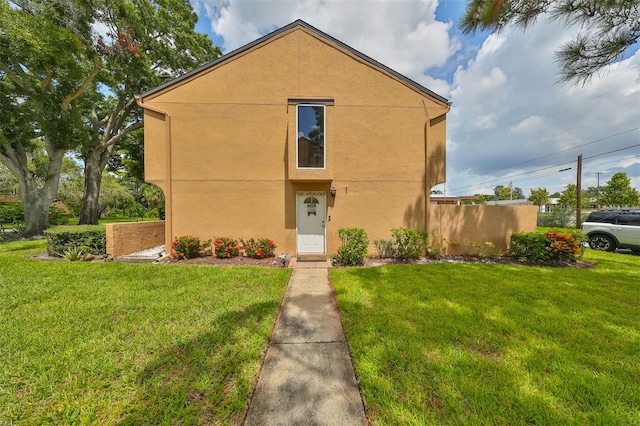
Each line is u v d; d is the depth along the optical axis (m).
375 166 7.76
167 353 2.55
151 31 12.37
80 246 6.91
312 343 2.83
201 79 7.45
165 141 7.39
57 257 6.97
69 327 3.06
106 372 2.26
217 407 1.91
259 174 7.60
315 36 7.56
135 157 19.09
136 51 11.32
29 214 11.34
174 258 7.11
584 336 2.94
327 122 7.25
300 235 7.77
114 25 10.77
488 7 3.96
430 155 7.83
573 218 17.41
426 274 5.52
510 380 2.19
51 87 10.73
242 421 1.80
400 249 7.32
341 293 4.33
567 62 4.01
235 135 7.54
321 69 7.59
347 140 7.70
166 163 7.40
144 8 11.81
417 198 7.84
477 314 3.51
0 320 3.22
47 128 10.52
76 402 1.94
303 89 7.56
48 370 2.29
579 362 2.47
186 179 7.49
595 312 3.60
